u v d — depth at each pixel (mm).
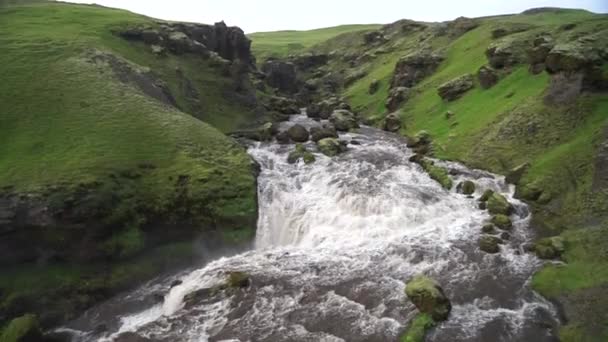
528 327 22891
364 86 98750
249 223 34844
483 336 22031
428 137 53938
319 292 26172
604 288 24422
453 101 63594
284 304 25312
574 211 31922
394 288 25922
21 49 49312
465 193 38844
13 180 31406
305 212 36125
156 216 33281
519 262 28391
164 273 31203
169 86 58312
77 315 27391
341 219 34781
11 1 73125
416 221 34062
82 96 43406
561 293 25062
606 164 32500
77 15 67750
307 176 41875
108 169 34031
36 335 24875
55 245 29312
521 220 33719
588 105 40062
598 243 27953
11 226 28688
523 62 59781
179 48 68312
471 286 26062
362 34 133125
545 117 42781
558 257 28562
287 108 79062
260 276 28375
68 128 38625
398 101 76812
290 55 133500
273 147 51562
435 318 23000
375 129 68188
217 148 40625
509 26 76875
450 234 32125
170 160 37375
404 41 112250
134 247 31469
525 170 38719
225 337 23062
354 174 41969
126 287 29641
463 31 92375
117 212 31812
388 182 40281
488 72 60969
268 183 39156
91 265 29719
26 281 27891
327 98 102312
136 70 53125
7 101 40500
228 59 85250
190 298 26828
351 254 30562
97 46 54375
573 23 62562
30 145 35969
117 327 25875
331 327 23109
